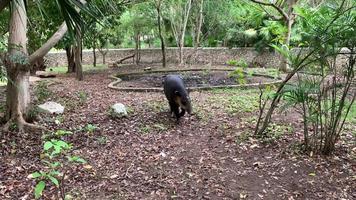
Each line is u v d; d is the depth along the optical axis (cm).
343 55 442
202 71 1362
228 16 1625
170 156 430
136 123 575
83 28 297
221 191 340
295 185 350
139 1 1341
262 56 1653
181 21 1711
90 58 1905
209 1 1627
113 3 361
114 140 490
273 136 486
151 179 367
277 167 390
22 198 325
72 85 1015
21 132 530
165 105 707
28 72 571
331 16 405
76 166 397
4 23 745
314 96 424
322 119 455
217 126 550
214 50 1792
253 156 423
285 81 439
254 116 606
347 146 443
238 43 1778
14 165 407
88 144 473
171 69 1410
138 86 998
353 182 350
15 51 541
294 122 557
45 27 959
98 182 361
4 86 1038
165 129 539
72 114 641
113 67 1645
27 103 570
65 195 328
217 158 421
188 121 587
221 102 735
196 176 373
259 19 1123
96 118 608
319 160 402
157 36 2064
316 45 403
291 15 1093
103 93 871
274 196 330
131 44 2264
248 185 353
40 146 472
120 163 409
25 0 311
